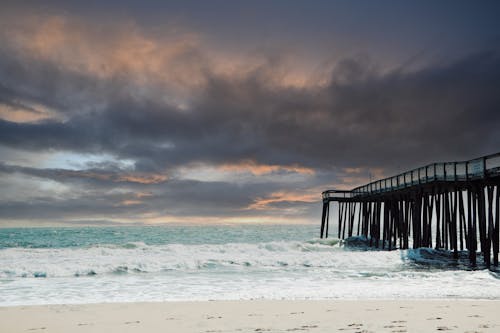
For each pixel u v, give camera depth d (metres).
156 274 18.09
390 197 31.81
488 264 19.45
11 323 8.55
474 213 20.39
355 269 19.98
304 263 21.61
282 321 8.45
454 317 8.70
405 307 10.02
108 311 9.78
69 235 61.25
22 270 17.67
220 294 12.72
